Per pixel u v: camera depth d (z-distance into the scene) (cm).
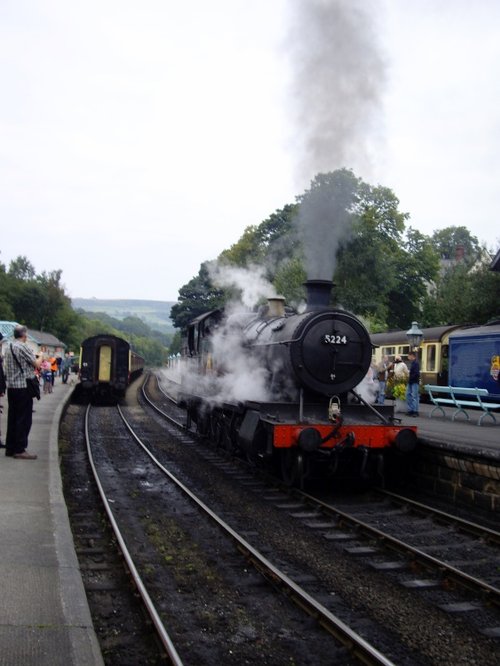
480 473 904
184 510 916
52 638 405
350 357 1052
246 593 598
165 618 531
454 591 619
